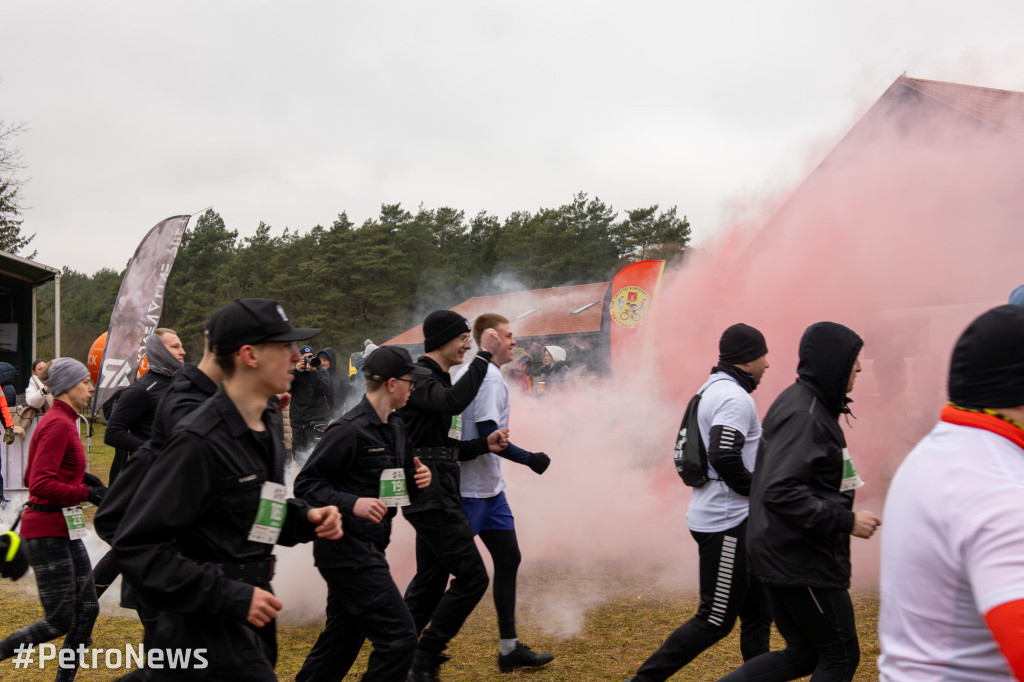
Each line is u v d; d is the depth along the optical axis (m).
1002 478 1.24
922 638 1.31
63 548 3.46
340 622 3.20
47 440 3.38
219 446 1.98
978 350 1.34
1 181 31.92
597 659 4.06
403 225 56.41
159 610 1.94
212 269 60.47
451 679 3.80
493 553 4.06
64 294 98.38
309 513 2.37
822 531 2.53
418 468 3.30
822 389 2.70
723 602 3.23
